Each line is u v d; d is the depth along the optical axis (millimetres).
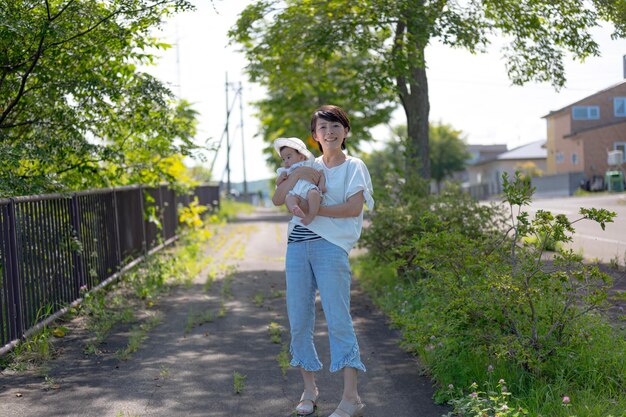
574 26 11625
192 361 5918
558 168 43688
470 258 5168
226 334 6961
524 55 12758
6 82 8102
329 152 4508
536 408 4203
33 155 7711
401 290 8203
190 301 8961
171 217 16375
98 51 8336
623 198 29047
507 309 5000
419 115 13547
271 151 34812
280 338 6742
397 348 6230
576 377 4652
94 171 9336
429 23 11719
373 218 9719
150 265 10891
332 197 4434
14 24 7008
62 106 8461
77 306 7953
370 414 4539
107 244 9797
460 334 5043
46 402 4863
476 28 12242
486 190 64688
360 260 11898
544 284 4770
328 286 4375
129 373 5570
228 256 14453
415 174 10414
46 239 7273
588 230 15883
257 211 51281
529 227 4965
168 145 9867
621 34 10867
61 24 7539
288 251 4520
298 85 17578
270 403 4789
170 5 7797
